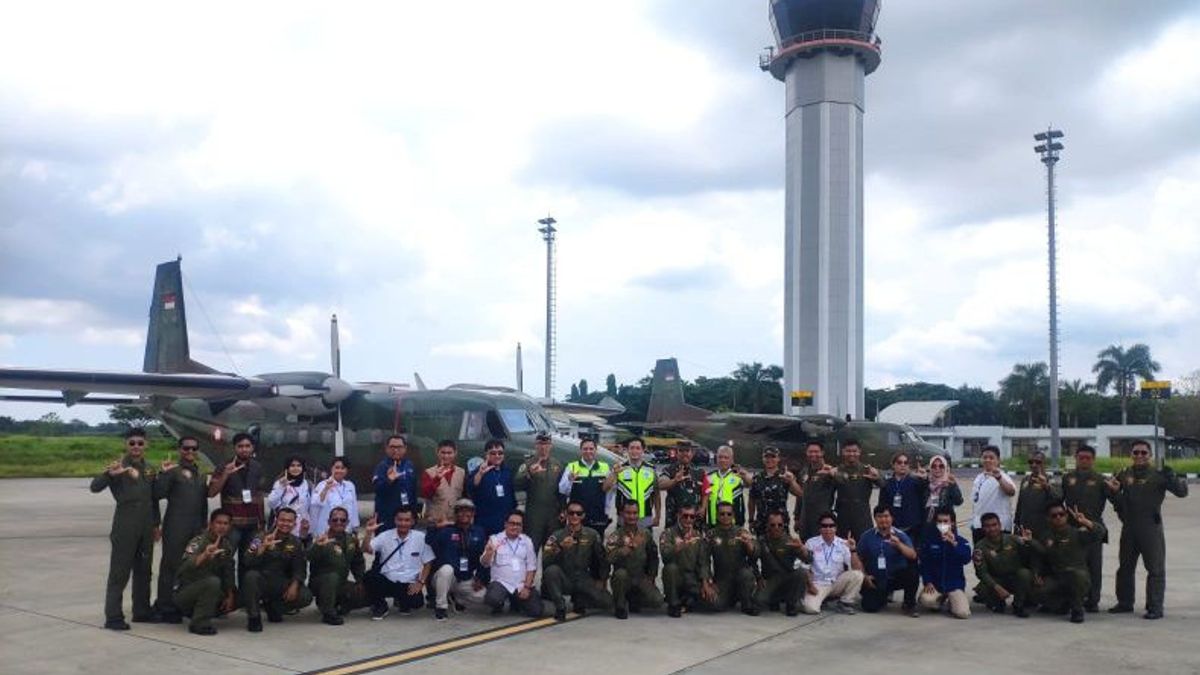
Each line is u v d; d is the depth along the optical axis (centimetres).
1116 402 9288
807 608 1013
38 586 1157
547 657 812
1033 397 9081
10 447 4466
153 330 2339
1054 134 4422
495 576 992
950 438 7819
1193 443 2900
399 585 974
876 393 11369
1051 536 1002
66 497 2677
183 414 2067
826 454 3347
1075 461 1069
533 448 1587
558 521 1130
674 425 3775
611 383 8838
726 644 869
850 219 6238
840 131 6262
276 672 752
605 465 1146
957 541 1019
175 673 746
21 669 755
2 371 1568
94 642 852
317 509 1046
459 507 1011
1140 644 877
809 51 6316
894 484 1114
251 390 1767
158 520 948
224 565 920
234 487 1008
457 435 1653
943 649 852
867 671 769
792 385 6284
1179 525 2016
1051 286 4403
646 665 786
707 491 1097
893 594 1129
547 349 5597
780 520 1021
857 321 6253
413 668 771
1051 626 962
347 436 1808
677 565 999
